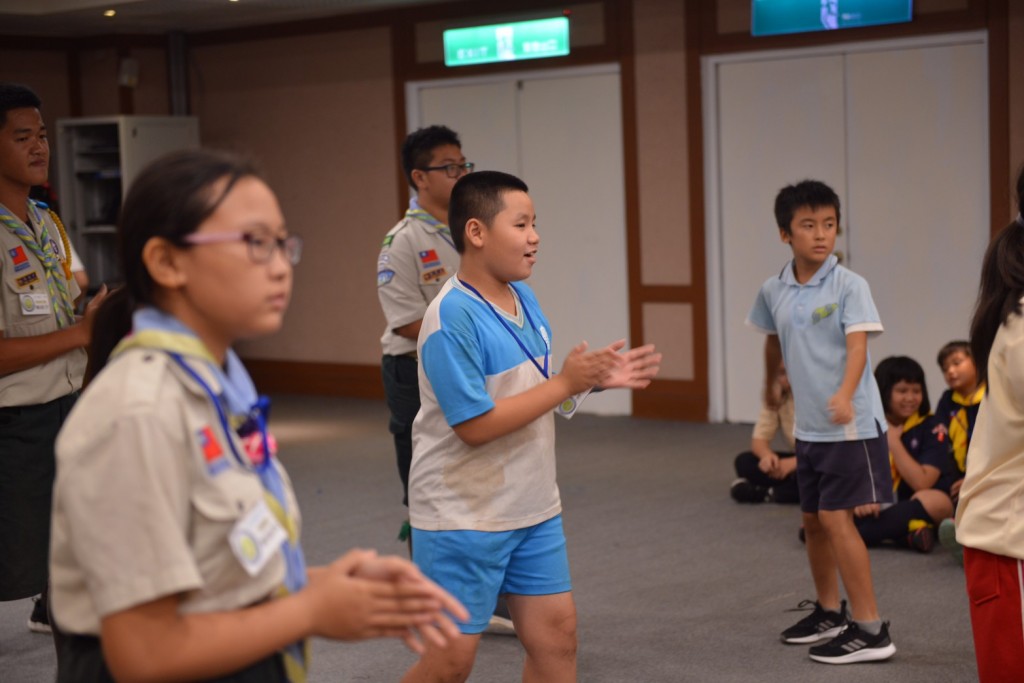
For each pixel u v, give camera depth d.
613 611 4.10
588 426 7.68
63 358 3.21
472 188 2.58
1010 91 6.43
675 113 7.48
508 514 2.54
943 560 4.58
